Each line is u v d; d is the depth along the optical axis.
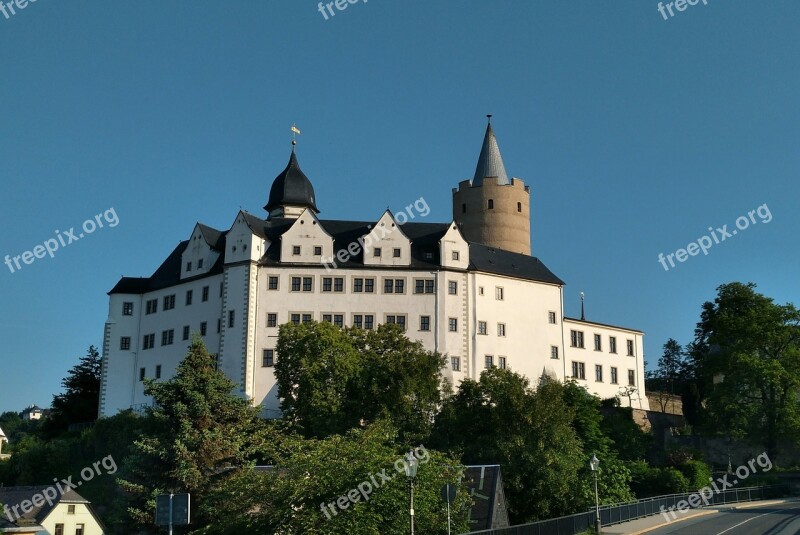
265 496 40.50
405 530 38.78
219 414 58.53
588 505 62.03
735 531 48.88
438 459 43.84
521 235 124.56
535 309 100.75
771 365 85.94
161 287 101.31
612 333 108.06
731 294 94.56
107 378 100.69
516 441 63.22
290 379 77.31
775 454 87.75
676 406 119.75
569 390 84.56
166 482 53.75
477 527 48.81
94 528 76.69
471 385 71.19
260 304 92.62
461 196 126.06
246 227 94.12
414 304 94.19
